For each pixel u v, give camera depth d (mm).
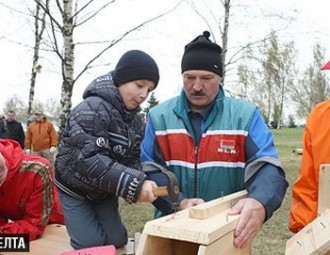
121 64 2127
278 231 6230
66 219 2318
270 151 2172
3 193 2709
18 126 11062
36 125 10469
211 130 2289
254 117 2270
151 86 2160
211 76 2229
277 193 1978
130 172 1904
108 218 2439
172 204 1870
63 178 2131
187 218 1657
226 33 11305
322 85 24375
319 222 1636
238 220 1699
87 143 1990
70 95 7293
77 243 2322
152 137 2391
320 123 2225
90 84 2176
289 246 1705
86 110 2053
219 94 2355
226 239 1588
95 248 2180
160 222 1573
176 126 2342
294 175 11523
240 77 11836
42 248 2648
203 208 1678
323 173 1901
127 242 2650
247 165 2178
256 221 1808
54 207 3008
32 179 2727
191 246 1729
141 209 7465
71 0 7262
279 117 32656
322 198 1899
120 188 1889
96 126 2025
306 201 2184
